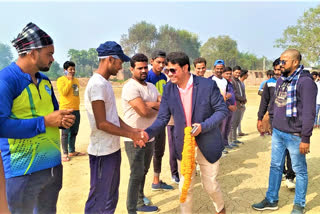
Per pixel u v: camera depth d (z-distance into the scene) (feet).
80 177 14.97
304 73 10.09
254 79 168.14
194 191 13.28
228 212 11.18
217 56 273.33
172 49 268.00
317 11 136.46
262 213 11.07
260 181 14.40
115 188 8.96
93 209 8.79
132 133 8.41
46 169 7.09
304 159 10.48
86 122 33.06
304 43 138.82
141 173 10.07
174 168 14.12
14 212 6.79
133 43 259.80
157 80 13.44
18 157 6.59
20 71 6.58
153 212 11.15
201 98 8.95
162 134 12.64
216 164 9.43
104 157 8.46
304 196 10.61
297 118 10.20
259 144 22.06
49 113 7.29
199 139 9.11
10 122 6.09
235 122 21.50
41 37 6.60
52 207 7.68
